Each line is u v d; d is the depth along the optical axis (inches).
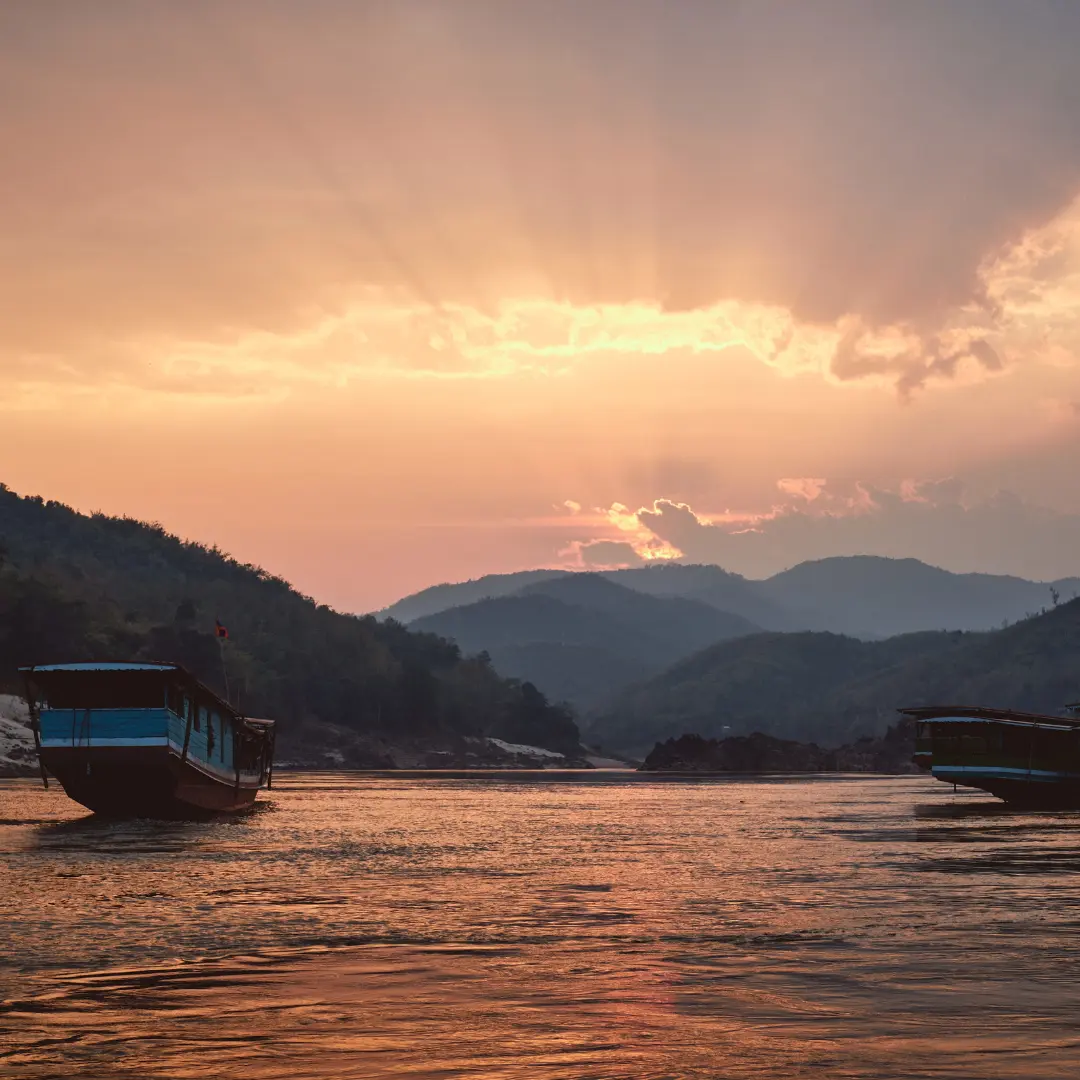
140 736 2175.2
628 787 4842.5
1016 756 3179.1
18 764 5565.9
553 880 1422.2
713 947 959.6
